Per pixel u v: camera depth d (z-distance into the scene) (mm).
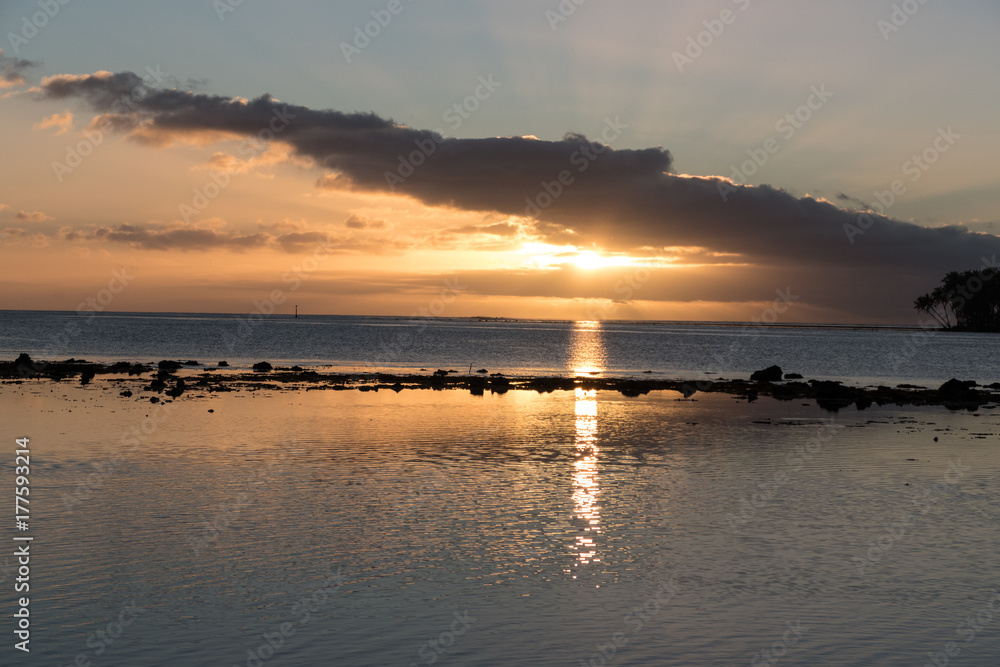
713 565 17562
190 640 13414
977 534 20016
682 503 23000
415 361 101750
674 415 44250
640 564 17609
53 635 13523
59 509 21312
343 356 109625
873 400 53500
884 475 27125
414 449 31578
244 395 51750
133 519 20484
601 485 25281
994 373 93625
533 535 19688
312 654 12953
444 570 17094
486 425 39000
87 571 16625
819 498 23719
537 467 28109
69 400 46188
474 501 23000
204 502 22375
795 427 39438
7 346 120812
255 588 15883
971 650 13297
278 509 21781
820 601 15477
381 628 14039
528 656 12992
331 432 35844
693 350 147625
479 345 152750
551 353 130000
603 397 54938
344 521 20703
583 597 15633
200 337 160250
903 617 14711
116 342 136625
